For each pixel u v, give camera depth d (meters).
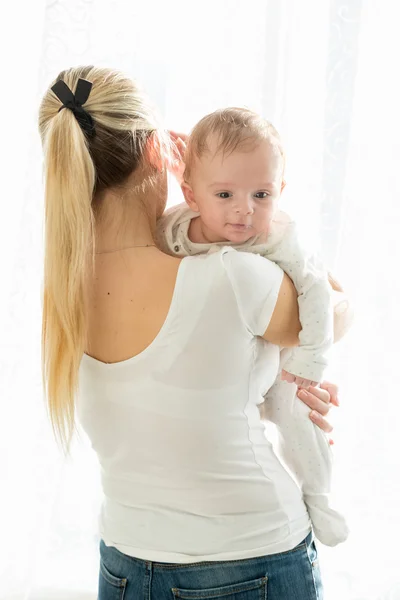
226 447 1.03
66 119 1.03
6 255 1.84
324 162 1.83
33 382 1.85
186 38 1.83
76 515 1.96
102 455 1.11
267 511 1.06
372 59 1.82
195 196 1.13
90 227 1.03
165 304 1.00
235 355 1.01
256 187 1.09
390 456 1.96
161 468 1.04
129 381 1.03
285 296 1.04
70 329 1.04
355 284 1.88
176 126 1.85
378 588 1.96
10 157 1.82
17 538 1.87
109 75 1.06
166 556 1.04
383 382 1.93
